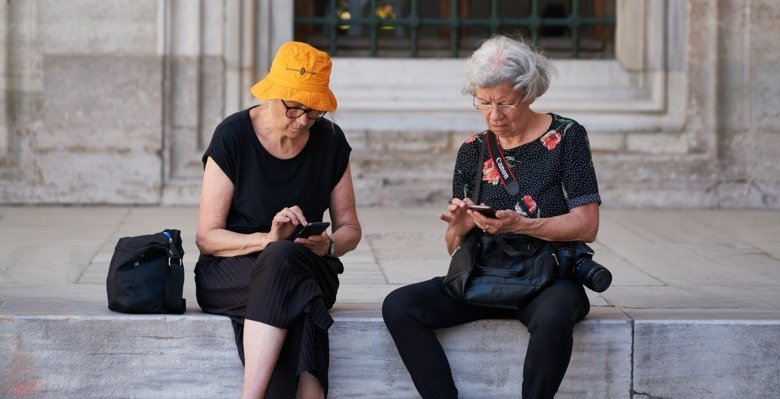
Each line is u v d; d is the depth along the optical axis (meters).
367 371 5.10
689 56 9.27
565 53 9.58
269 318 4.56
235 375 5.03
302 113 4.71
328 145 5.04
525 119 4.81
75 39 8.98
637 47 9.33
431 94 9.30
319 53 4.75
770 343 5.11
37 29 8.95
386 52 9.55
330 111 4.75
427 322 4.84
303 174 4.97
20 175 9.06
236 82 9.16
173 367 5.02
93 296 5.56
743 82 9.27
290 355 4.66
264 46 9.21
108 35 9.00
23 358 5.00
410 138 9.29
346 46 9.54
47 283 5.97
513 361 5.05
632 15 9.31
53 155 9.05
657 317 5.17
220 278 4.93
